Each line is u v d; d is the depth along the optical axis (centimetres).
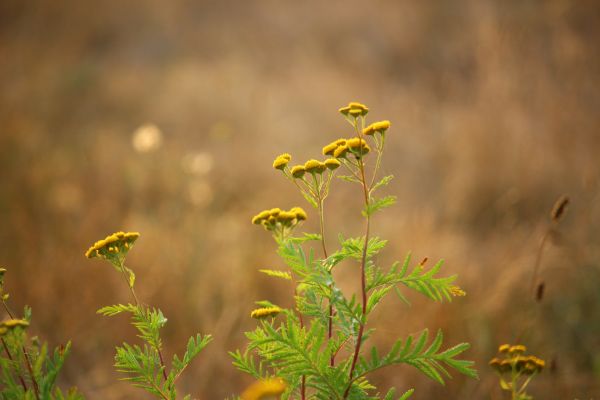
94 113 1142
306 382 207
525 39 876
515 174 743
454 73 1120
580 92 809
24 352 209
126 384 461
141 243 618
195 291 544
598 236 574
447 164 818
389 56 1309
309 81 1179
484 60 893
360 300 499
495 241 640
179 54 1461
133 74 1321
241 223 703
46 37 1450
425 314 484
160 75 1316
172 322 521
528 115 814
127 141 1001
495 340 471
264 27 1502
